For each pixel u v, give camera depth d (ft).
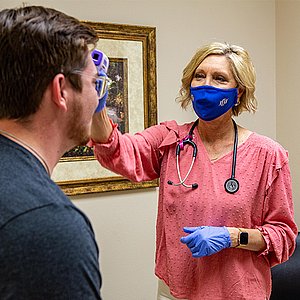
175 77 8.21
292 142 9.17
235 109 5.46
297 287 7.32
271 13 9.34
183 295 5.26
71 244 2.34
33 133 2.70
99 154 5.10
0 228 2.28
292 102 9.11
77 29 2.79
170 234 5.27
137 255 7.97
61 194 2.58
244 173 5.10
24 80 2.60
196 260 5.16
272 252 5.16
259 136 5.32
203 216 5.09
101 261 7.61
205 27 8.50
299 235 7.82
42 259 2.27
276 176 5.12
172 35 8.13
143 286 8.06
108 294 7.72
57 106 2.71
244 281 5.08
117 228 7.75
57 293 2.27
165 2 8.01
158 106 8.06
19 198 2.36
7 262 2.25
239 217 5.05
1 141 2.62
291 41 9.05
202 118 5.14
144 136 5.45
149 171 5.51
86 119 2.93
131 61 7.63
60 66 2.67
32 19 2.66
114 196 7.69
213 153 5.25
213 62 5.14
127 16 7.64
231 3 8.80
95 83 3.02
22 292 2.24
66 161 7.17
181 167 5.29
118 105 7.55
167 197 5.28
